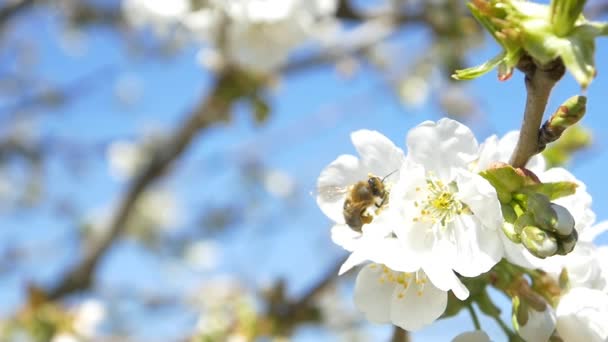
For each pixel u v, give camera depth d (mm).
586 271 348
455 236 338
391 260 334
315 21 693
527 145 330
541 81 321
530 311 345
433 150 344
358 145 352
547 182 330
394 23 752
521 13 320
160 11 645
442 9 744
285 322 573
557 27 317
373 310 350
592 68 312
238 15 596
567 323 345
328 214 354
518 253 334
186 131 747
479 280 351
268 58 610
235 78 638
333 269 570
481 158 343
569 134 485
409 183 341
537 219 322
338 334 891
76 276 780
